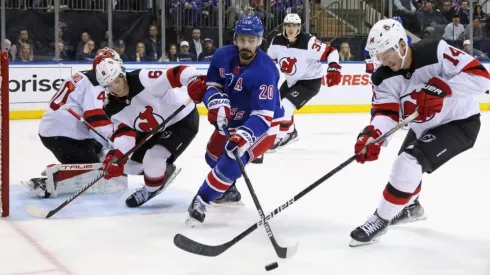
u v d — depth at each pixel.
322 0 16.53
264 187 6.44
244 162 4.79
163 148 5.20
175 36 13.58
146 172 5.23
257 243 4.43
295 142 9.76
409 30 15.63
